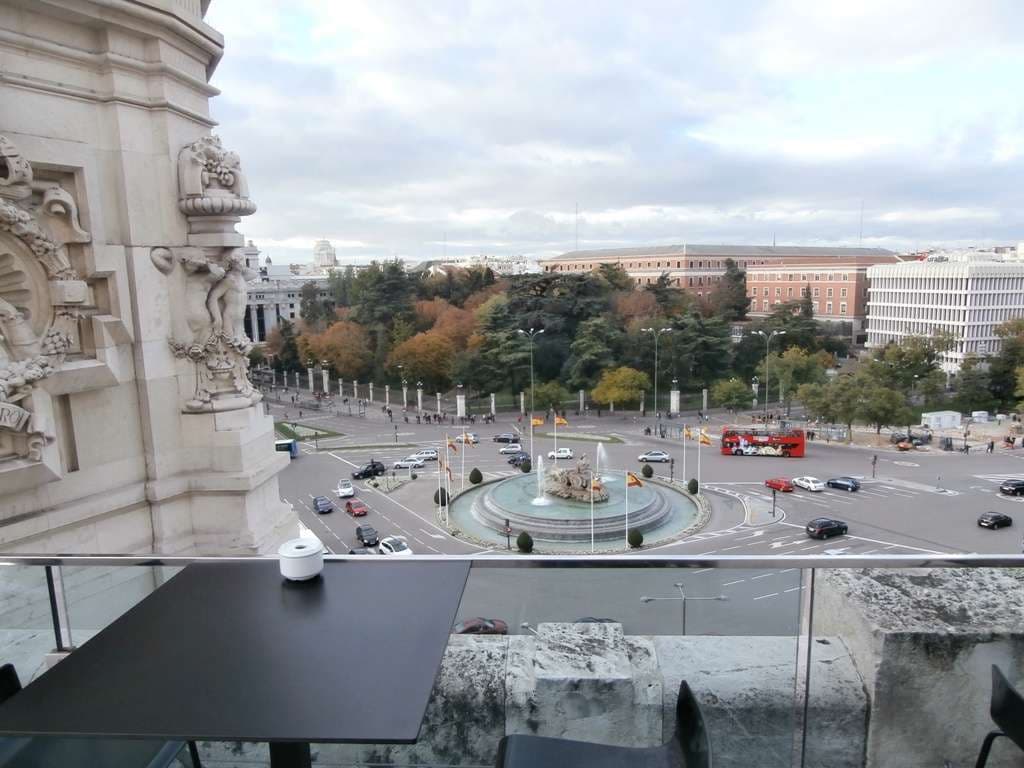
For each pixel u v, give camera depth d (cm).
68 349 775
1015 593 446
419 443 7175
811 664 434
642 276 18038
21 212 709
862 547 3947
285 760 336
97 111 803
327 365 10319
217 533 920
